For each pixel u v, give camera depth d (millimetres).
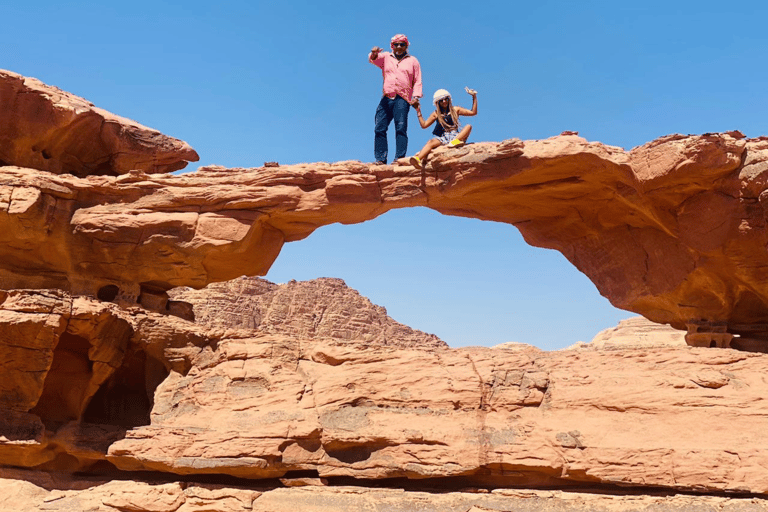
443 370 12945
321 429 12547
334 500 12102
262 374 13336
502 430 12141
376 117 14414
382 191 13750
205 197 13969
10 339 12594
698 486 11023
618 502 11312
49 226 13945
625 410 11844
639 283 14992
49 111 14914
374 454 12406
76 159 15922
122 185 14297
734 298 14250
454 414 12484
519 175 13297
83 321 13000
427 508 11789
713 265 13727
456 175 13414
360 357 13367
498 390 12531
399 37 14680
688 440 11391
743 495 11070
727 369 11867
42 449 13227
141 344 13938
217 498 12375
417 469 12078
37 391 12953
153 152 16031
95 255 14289
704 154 12555
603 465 11484
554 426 11984
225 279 14945
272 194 13750
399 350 13438
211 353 13836
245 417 12891
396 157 14211
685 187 13203
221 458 12422
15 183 13758
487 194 14180
